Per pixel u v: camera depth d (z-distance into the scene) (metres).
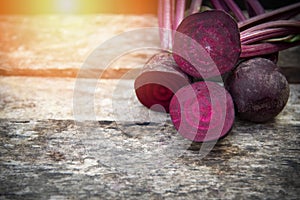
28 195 0.64
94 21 1.03
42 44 0.95
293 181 0.66
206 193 0.64
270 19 0.81
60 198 0.64
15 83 0.85
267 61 0.74
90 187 0.65
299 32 0.79
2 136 0.73
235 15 0.85
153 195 0.64
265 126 0.75
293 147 0.71
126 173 0.67
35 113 0.78
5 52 0.92
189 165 0.68
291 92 0.83
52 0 1.08
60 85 0.85
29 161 0.69
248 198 0.64
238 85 0.73
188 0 0.90
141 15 1.05
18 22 1.02
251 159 0.69
